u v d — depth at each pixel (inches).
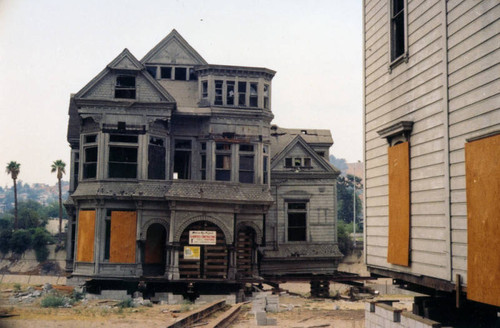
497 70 368.2
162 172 1184.8
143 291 1066.7
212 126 1264.8
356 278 1195.3
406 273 512.7
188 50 1363.2
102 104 1130.0
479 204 378.3
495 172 360.8
